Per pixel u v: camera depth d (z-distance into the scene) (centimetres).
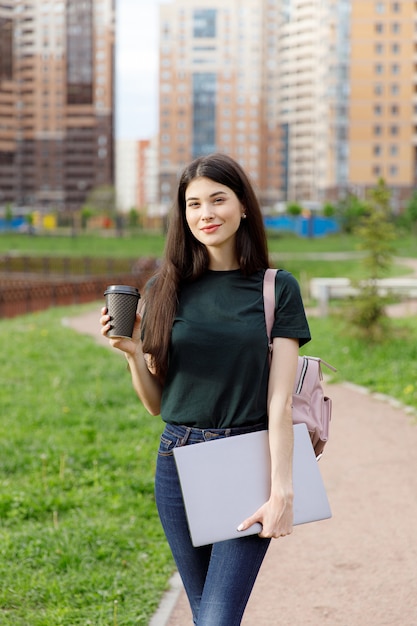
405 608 392
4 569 426
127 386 942
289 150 14862
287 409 254
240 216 269
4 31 15088
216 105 14600
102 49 15175
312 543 482
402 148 10862
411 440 702
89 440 715
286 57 14512
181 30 14488
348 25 10812
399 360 1054
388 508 536
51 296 2206
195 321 261
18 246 6006
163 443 269
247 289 265
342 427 755
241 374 257
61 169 15438
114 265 3809
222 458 252
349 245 5375
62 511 533
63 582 415
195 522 246
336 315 1170
